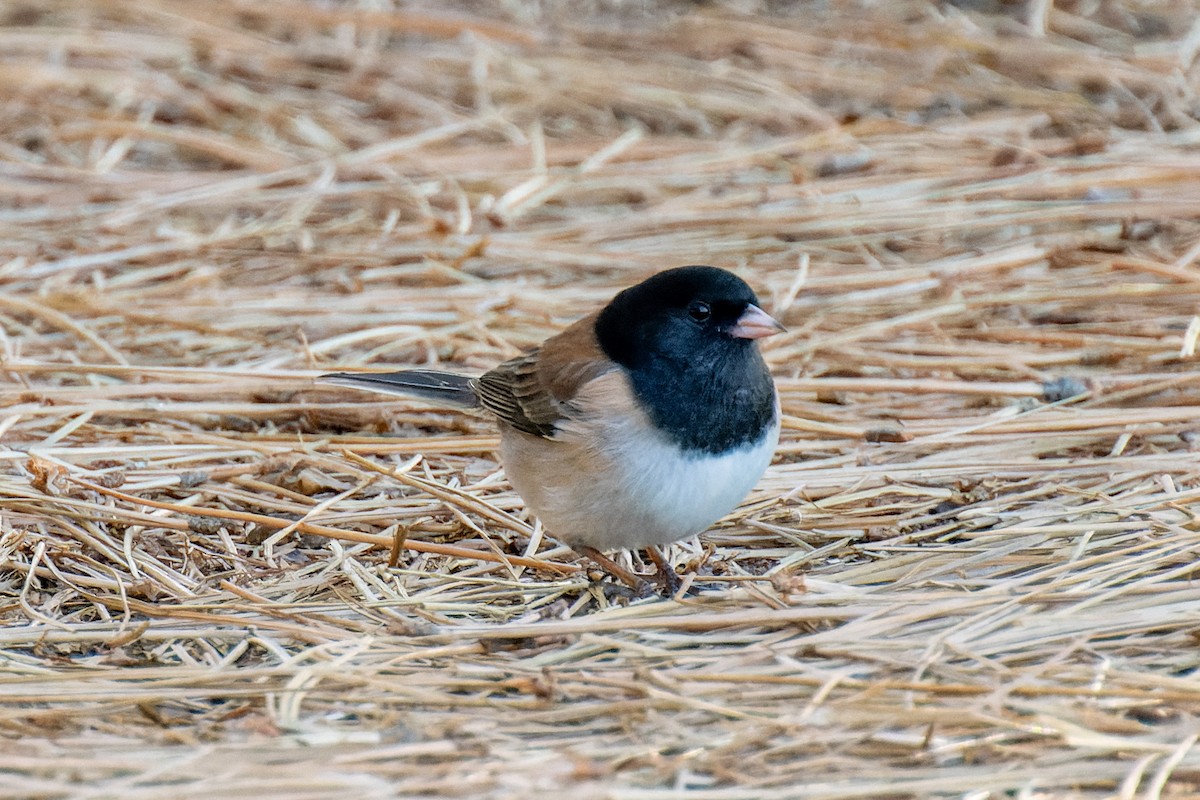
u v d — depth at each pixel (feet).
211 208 48.62
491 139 54.03
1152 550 28.73
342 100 56.70
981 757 22.02
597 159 51.21
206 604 28.32
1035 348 39.11
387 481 33.96
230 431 36.45
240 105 55.26
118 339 40.73
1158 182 46.93
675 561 31.07
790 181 49.78
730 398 27.37
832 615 26.94
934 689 23.67
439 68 59.21
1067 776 21.35
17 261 44.45
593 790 21.07
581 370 27.99
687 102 55.52
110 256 44.47
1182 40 58.59
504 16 63.93
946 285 41.81
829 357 39.22
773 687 24.47
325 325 41.34
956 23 60.90
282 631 27.25
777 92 56.13
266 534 31.53
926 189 48.39
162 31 61.16
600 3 65.51
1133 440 34.42
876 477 33.14
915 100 55.16
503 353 39.63
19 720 23.82
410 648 26.50
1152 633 25.71
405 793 21.12
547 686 24.06
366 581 29.76
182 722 23.99
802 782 21.47
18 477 33.14
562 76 57.77
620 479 27.40
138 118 54.65
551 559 31.68
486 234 46.88
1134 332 39.34
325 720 23.85
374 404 37.32
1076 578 27.58
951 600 27.09
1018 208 46.21
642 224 47.19
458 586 29.91
